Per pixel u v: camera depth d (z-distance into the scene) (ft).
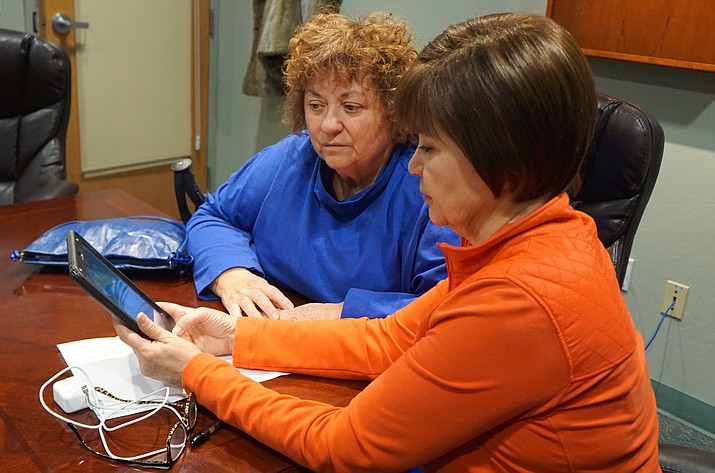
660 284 7.73
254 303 4.27
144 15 11.16
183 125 12.36
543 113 2.33
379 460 2.66
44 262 4.67
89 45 10.67
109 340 3.89
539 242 2.55
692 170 7.22
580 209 4.40
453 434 2.55
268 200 4.77
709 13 6.60
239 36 11.71
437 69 2.45
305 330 3.69
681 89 7.12
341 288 4.50
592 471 2.58
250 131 12.10
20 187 7.66
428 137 2.55
